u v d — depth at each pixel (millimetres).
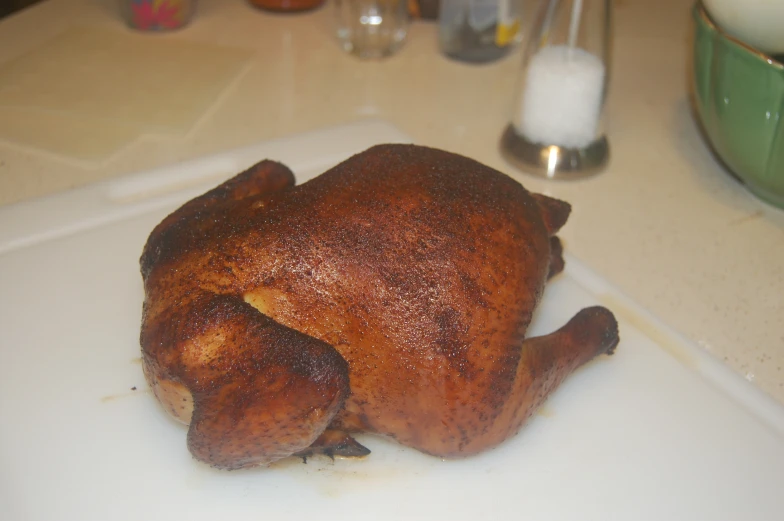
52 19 758
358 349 406
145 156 606
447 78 726
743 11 527
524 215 435
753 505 428
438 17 801
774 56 555
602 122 613
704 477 437
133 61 701
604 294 514
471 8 723
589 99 593
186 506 420
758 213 596
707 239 571
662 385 472
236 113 659
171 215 455
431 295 406
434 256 410
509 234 424
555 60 593
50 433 441
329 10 813
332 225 413
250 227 416
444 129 660
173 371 397
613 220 582
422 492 428
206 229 425
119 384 464
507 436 426
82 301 501
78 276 513
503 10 721
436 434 414
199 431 396
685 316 514
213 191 467
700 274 543
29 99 642
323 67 726
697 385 472
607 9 579
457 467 438
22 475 424
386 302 405
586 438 450
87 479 425
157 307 409
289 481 430
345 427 430
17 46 711
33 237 531
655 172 630
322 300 406
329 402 390
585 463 441
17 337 479
